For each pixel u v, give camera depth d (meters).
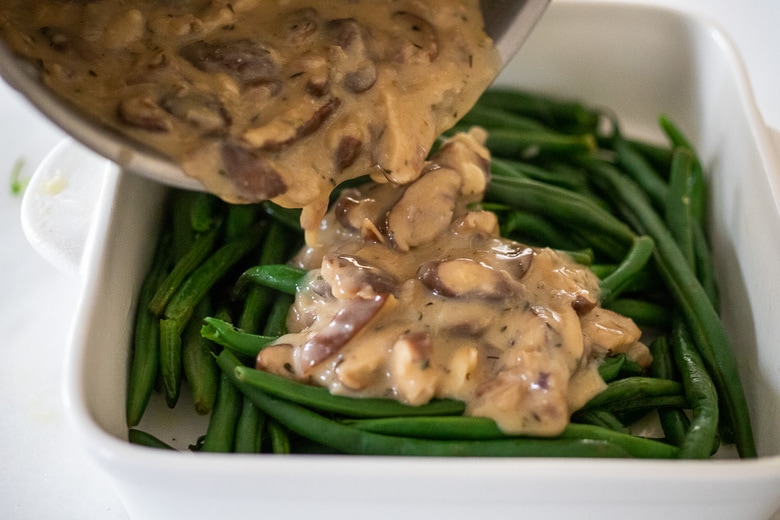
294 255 0.38
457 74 0.35
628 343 0.35
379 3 0.35
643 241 0.39
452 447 0.30
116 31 0.31
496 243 0.36
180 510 0.29
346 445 0.31
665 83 0.47
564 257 0.37
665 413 0.35
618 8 0.45
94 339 0.31
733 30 0.55
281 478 0.27
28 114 0.49
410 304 0.33
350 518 0.29
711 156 0.43
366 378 0.31
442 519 0.29
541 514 0.29
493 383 0.32
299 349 0.32
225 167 0.31
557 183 0.43
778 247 0.35
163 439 0.34
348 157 0.33
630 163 0.44
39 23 0.31
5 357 0.40
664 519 0.29
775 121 0.50
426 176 0.37
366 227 0.35
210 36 0.32
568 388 0.33
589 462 0.28
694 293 0.37
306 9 0.34
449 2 0.36
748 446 0.34
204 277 0.36
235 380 0.33
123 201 0.35
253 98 0.32
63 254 0.35
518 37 0.36
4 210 0.45
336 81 0.33
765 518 0.30
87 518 0.35
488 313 0.33
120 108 0.30
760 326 0.36
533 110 0.47
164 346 0.34
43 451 0.37
